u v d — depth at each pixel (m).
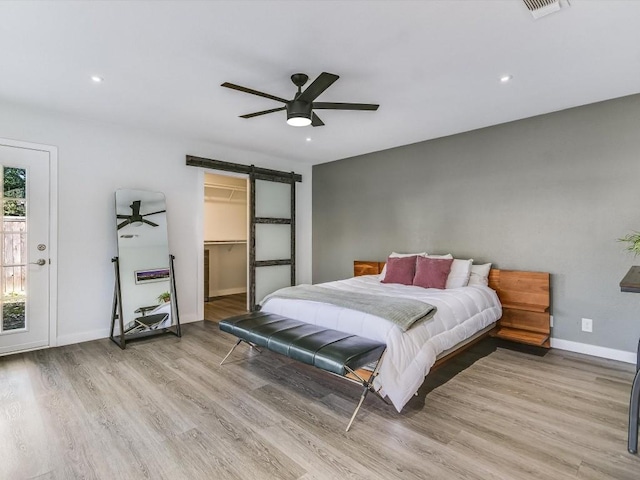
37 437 1.98
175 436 2.00
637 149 3.09
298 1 1.85
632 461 1.79
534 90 2.99
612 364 3.12
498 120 3.77
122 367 3.03
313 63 2.52
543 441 1.96
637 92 3.04
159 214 4.20
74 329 3.67
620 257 3.18
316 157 5.59
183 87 2.94
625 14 1.95
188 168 4.57
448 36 2.17
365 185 5.34
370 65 2.55
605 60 2.47
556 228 3.53
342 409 2.33
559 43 2.25
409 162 4.76
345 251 5.66
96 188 3.81
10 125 3.30
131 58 2.46
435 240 4.50
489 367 3.07
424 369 2.38
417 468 1.73
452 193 4.32
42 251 3.47
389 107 3.37
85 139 3.73
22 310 3.38
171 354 3.38
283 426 2.11
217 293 6.61
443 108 3.40
